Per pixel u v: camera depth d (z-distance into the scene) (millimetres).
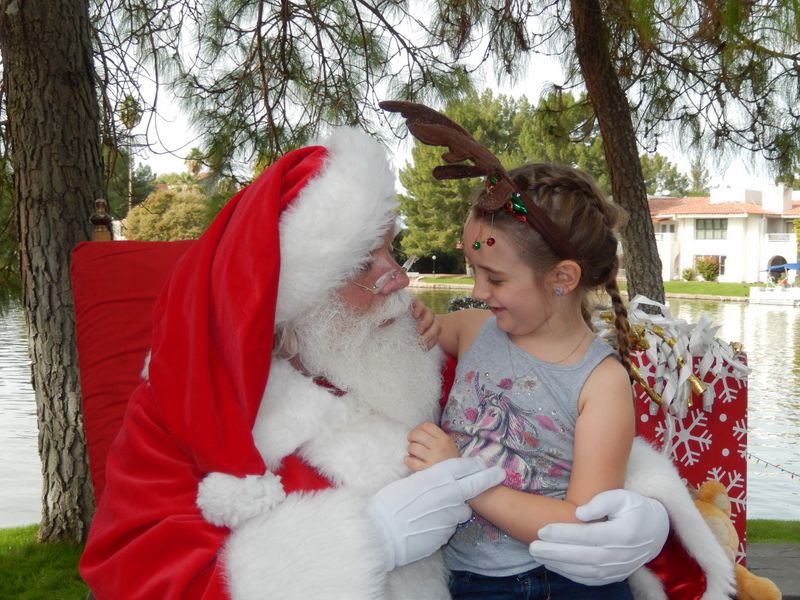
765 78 4680
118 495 1370
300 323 1468
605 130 4852
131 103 4406
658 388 1875
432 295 19422
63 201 3301
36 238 3328
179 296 1417
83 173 3336
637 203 4871
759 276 36656
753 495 5605
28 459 6125
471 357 1617
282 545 1229
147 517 1309
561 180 1505
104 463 1846
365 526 1283
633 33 4453
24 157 3283
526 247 1442
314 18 4562
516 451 1497
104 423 1870
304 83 4668
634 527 1359
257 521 1271
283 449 1369
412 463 1433
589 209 1488
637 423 1899
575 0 4516
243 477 1277
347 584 1218
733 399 1948
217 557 1256
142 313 1930
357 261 1419
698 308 25562
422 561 1479
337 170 1417
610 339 1811
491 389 1547
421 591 1451
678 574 1591
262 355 1312
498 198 1435
